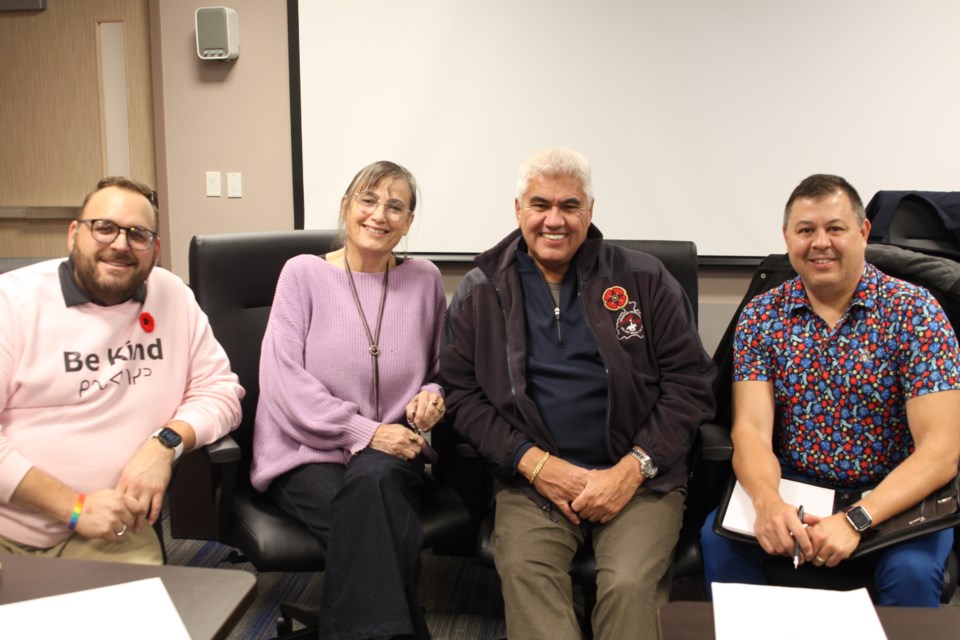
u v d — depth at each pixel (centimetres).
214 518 188
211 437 159
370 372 182
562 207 176
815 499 159
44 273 150
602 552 160
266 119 293
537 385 178
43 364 146
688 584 226
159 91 299
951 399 155
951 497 146
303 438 173
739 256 278
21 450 145
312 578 229
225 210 301
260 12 287
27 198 321
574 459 176
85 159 315
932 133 262
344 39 281
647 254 192
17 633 87
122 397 152
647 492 171
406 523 159
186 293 169
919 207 220
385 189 181
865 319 165
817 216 161
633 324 179
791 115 267
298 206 293
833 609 101
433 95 281
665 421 173
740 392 177
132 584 97
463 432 175
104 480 149
